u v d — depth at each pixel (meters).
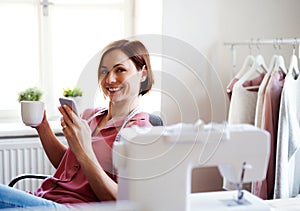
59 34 2.58
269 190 1.98
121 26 2.64
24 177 1.72
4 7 2.47
